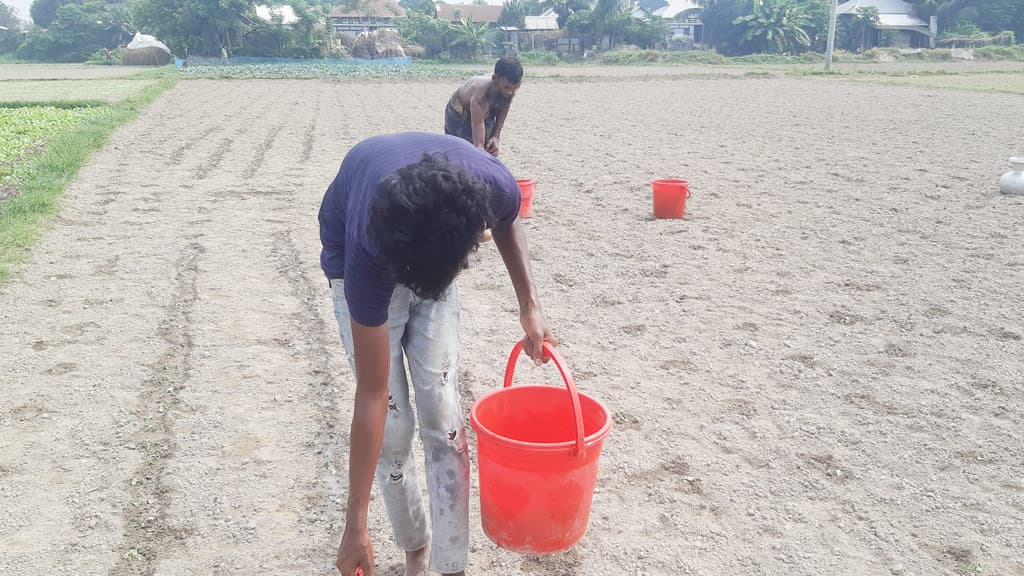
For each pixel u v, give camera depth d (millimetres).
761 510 2930
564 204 8039
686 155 11133
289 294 5270
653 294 5297
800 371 4086
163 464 3213
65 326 4641
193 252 6203
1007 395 3789
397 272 1738
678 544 2746
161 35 55000
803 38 65188
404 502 2412
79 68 48844
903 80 28484
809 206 7820
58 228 6828
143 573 2584
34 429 3461
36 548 2688
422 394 2262
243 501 2984
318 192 8602
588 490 2336
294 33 56875
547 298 5250
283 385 3928
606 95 22969
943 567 2609
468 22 60875
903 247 6336
